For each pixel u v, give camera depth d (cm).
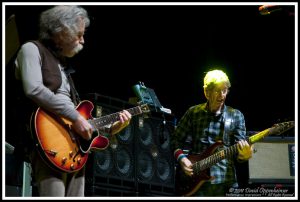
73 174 284
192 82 566
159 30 569
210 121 372
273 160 419
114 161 388
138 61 568
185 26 569
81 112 297
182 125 384
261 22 554
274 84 553
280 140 421
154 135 421
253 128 549
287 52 553
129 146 401
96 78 550
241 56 562
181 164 368
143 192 403
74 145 278
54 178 270
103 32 553
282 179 415
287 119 517
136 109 344
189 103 564
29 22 444
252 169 418
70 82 294
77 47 290
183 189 369
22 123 274
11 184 325
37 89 262
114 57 559
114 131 319
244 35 562
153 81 572
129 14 553
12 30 310
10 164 326
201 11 559
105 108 388
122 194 391
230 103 559
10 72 328
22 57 269
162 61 573
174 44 573
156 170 415
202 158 364
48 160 266
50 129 271
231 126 370
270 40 557
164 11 558
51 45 287
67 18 283
